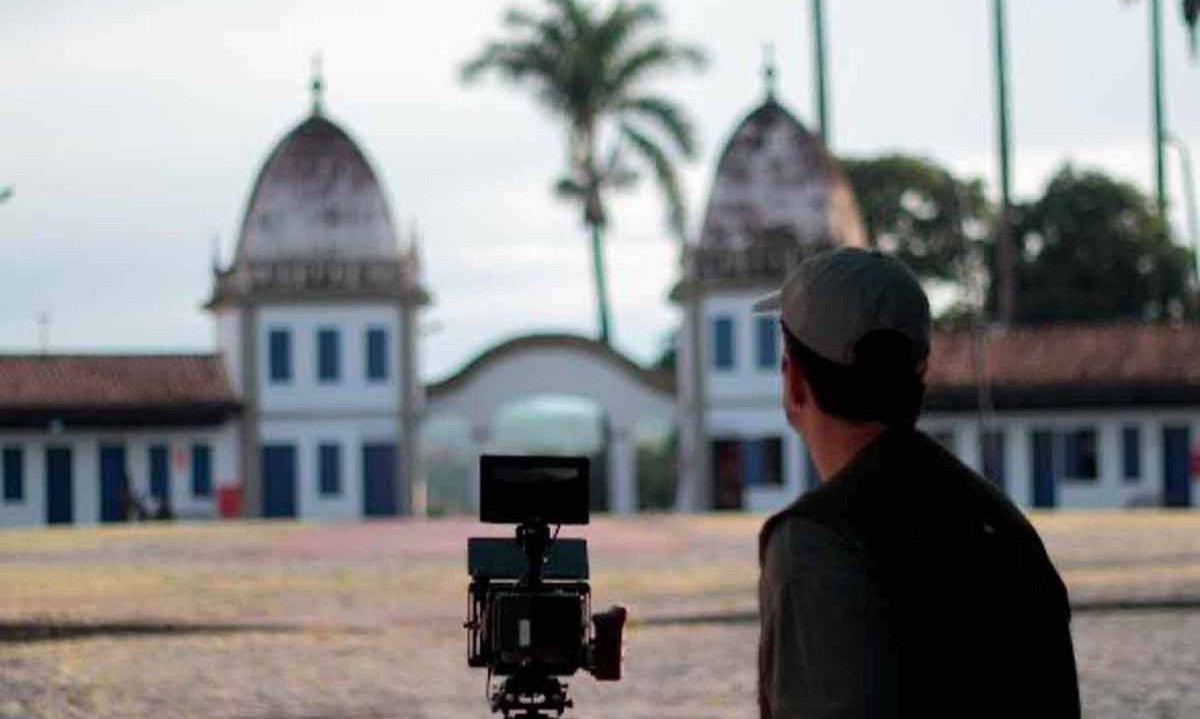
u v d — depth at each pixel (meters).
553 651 4.58
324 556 41.97
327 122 77.06
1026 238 95.00
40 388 73.00
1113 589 28.78
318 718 16.73
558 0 81.44
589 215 81.00
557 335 75.38
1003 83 82.31
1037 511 66.94
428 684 19.20
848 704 3.73
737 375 75.69
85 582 33.88
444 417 76.12
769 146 77.31
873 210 96.94
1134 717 15.95
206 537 51.94
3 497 72.56
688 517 62.84
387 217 76.62
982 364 72.12
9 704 17.59
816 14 83.12
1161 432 73.88
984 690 3.80
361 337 75.75
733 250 76.19
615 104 81.12
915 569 3.81
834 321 4.03
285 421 75.12
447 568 37.53
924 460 3.99
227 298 75.25
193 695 18.34
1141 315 93.19
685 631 24.17
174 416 73.69
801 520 3.87
